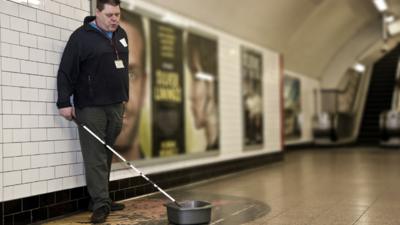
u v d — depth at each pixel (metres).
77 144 4.39
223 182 6.57
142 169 5.44
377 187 5.86
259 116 8.87
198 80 6.78
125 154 5.20
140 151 5.48
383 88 17.94
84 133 3.95
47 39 4.11
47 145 4.06
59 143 4.19
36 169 3.94
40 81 4.01
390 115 13.87
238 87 8.04
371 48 14.30
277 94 9.82
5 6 3.71
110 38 4.02
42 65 4.04
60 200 4.18
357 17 13.16
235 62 7.96
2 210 3.62
